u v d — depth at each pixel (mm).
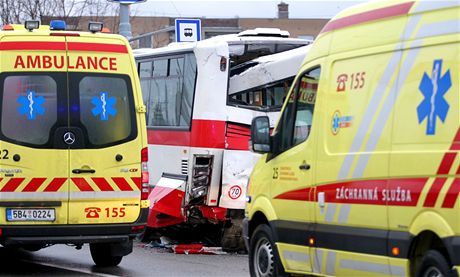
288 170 15234
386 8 13117
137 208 18547
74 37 18344
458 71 11422
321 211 14070
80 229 18062
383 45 12992
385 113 12719
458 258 11070
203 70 24375
